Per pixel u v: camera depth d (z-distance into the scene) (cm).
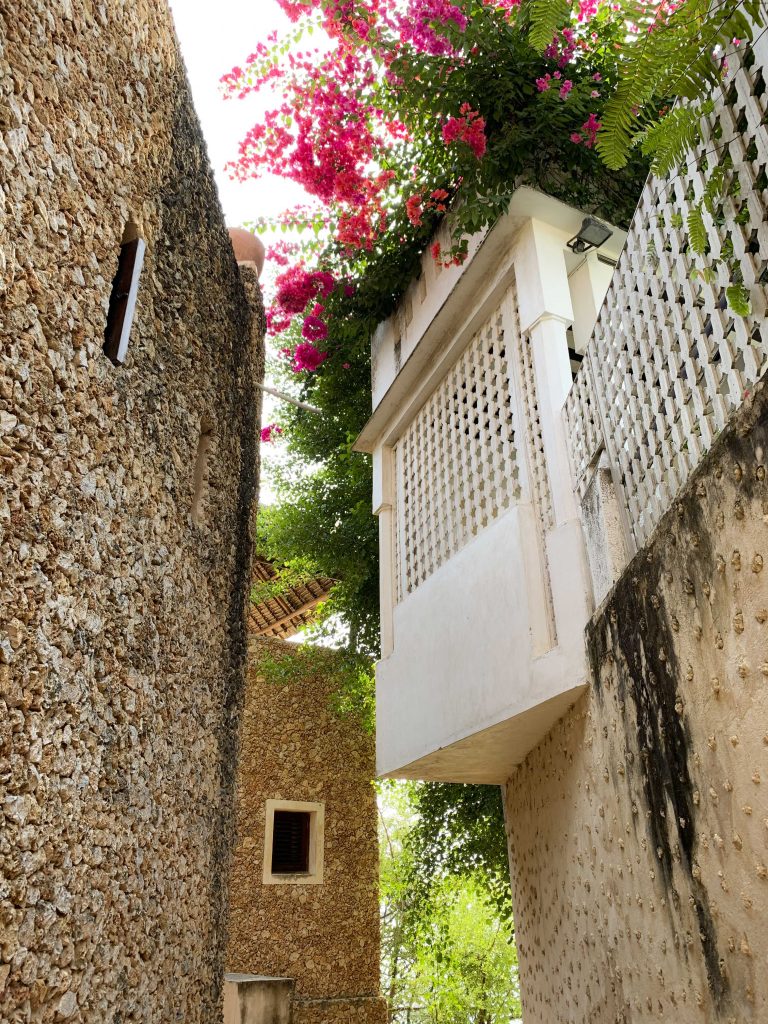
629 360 342
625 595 320
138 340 326
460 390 600
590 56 543
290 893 824
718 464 233
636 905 317
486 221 527
